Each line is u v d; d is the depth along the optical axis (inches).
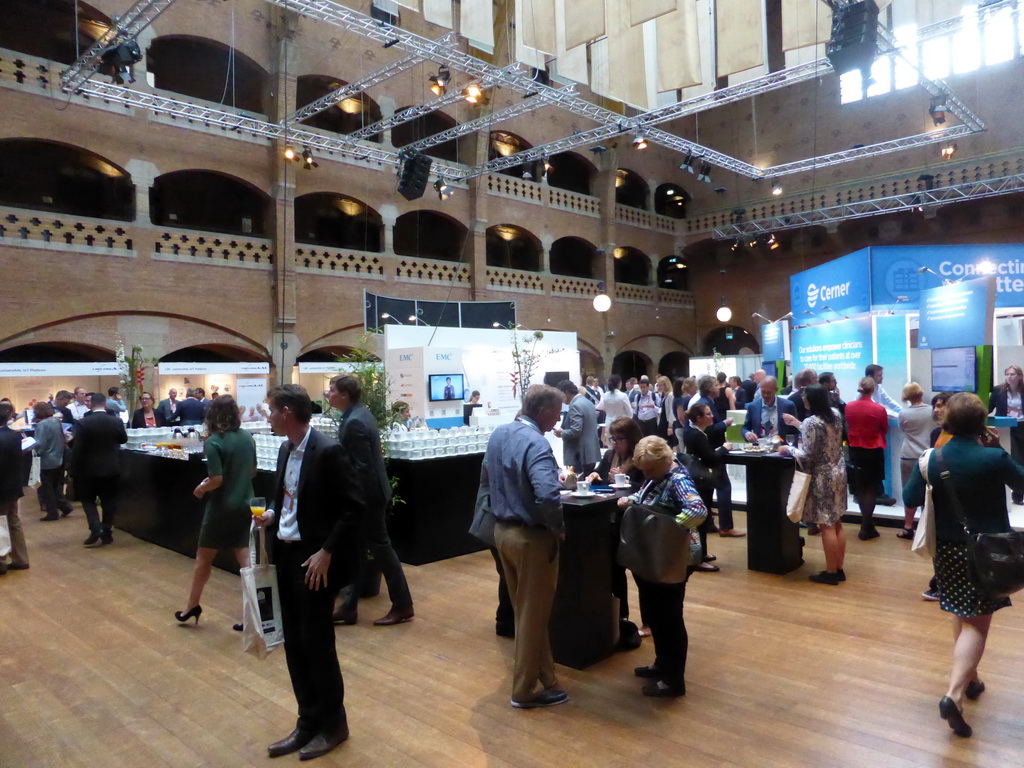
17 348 682.2
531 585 129.8
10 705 140.9
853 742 115.3
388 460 245.6
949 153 702.5
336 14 437.7
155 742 124.4
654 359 1051.9
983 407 120.3
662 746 116.5
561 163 1012.5
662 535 128.9
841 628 168.4
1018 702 127.6
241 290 636.7
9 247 510.9
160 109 535.5
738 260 1051.9
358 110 769.6
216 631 182.4
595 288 956.6
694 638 165.5
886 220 891.4
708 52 492.1
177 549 270.5
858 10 330.6
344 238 839.1
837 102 890.7
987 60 779.4
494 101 796.0
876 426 252.2
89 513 283.3
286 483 123.0
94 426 278.1
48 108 526.9
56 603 208.4
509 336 518.6
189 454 264.4
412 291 758.5
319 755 116.6
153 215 694.5
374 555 183.0
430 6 364.5
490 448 136.3
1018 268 425.1
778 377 477.4
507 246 992.2
